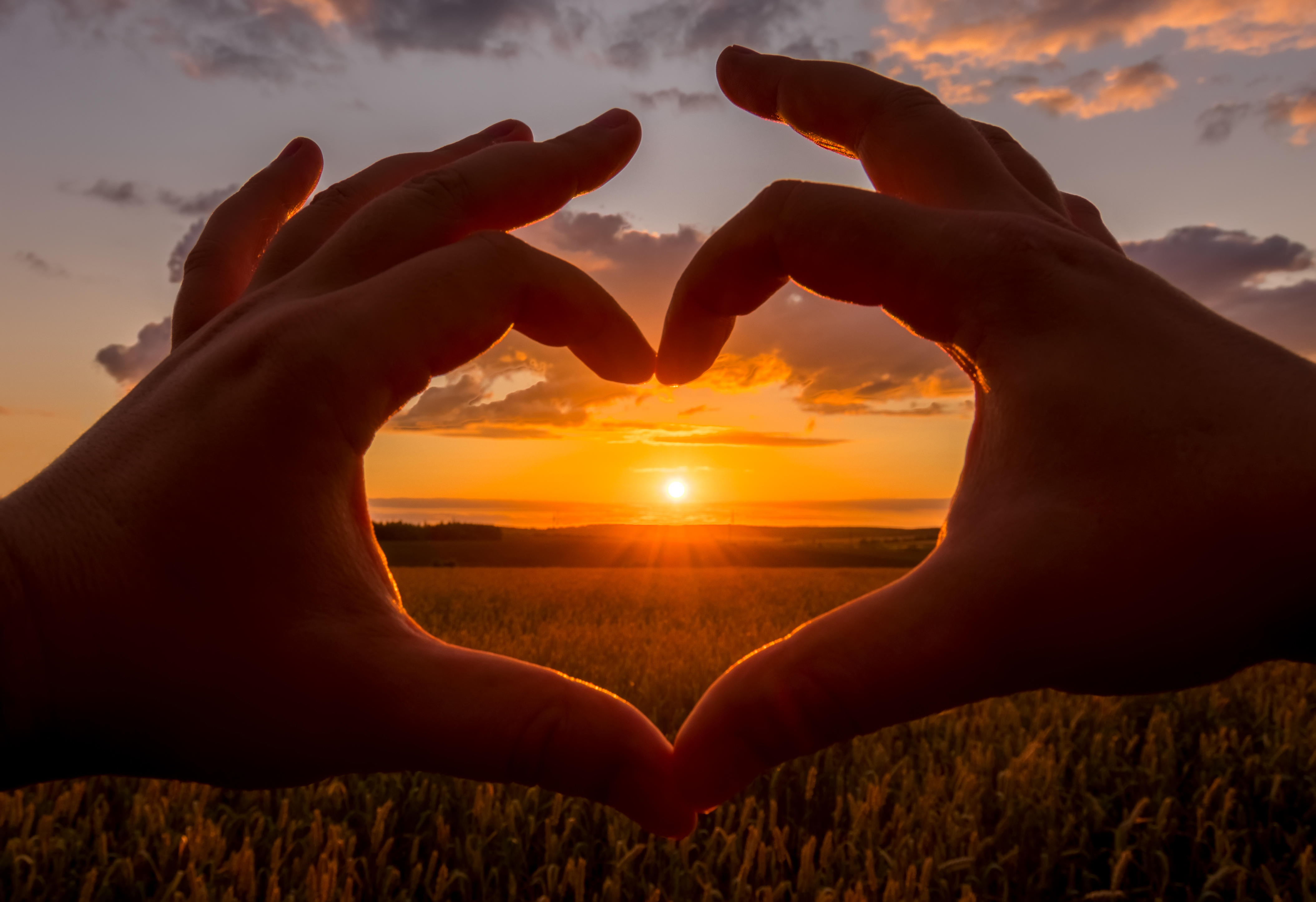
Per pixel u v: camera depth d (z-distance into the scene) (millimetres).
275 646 142
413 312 161
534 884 560
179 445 150
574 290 189
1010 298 151
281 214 253
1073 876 577
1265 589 128
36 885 519
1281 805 700
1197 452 134
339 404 153
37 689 138
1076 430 140
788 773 740
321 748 141
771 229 179
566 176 210
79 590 141
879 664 128
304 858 519
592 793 135
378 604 150
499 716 136
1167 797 669
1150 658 130
